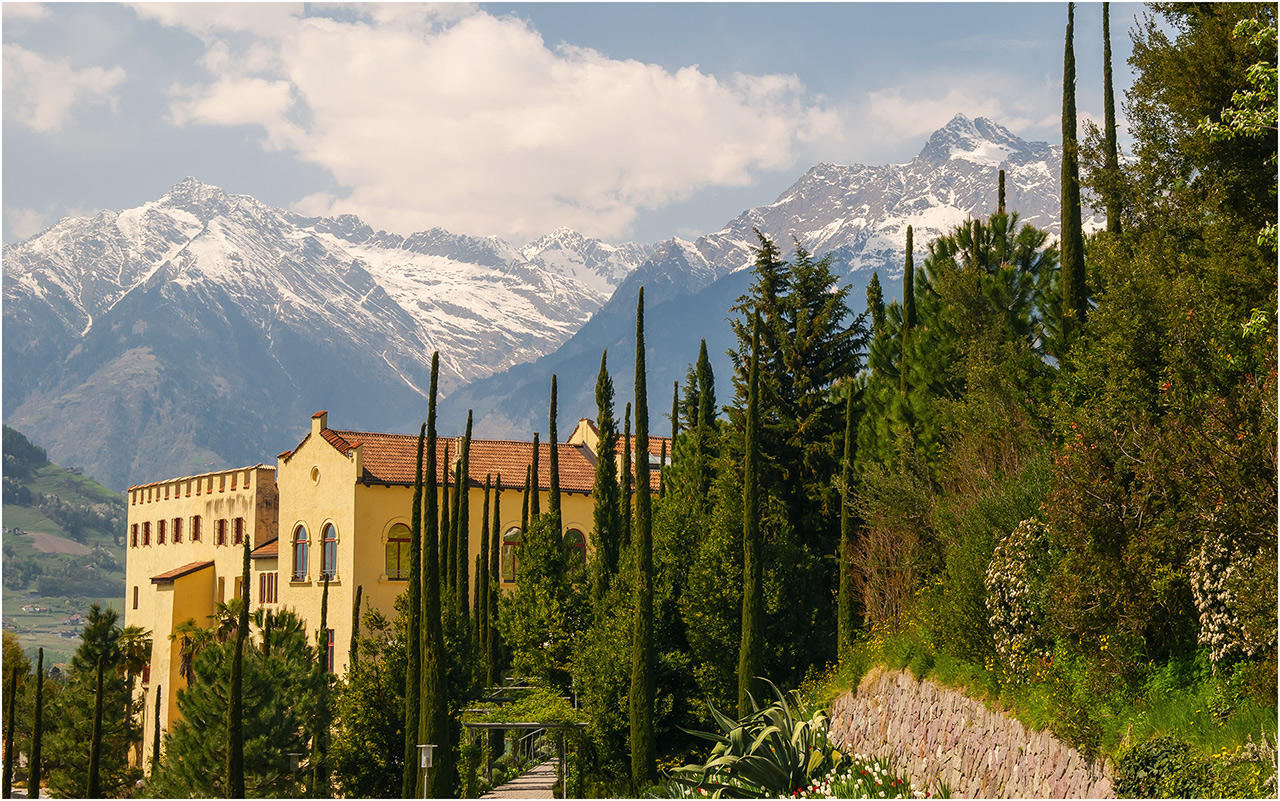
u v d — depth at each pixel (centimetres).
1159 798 1548
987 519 2409
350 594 6000
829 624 3569
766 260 4338
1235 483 1625
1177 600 1809
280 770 4281
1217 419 1678
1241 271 2173
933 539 2948
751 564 3219
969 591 2356
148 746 7388
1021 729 2056
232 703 3441
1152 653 1869
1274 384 1623
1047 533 2072
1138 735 1708
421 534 3569
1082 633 1900
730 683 3409
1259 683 1535
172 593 7400
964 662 2416
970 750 2253
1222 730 1565
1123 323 2059
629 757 3519
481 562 4919
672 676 3544
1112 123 3216
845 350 4225
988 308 3164
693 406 5059
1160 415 1936
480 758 4388
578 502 6456
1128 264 2275
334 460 6262
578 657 3791
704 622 3406
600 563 4134
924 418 3114
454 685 3994
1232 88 2372
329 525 6291
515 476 6372
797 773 2600
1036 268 3266
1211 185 2512
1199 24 2577
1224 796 1420
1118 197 2992
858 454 3447
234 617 5994
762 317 4344
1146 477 1786
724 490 3538
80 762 6247
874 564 3109
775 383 4191
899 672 2744
